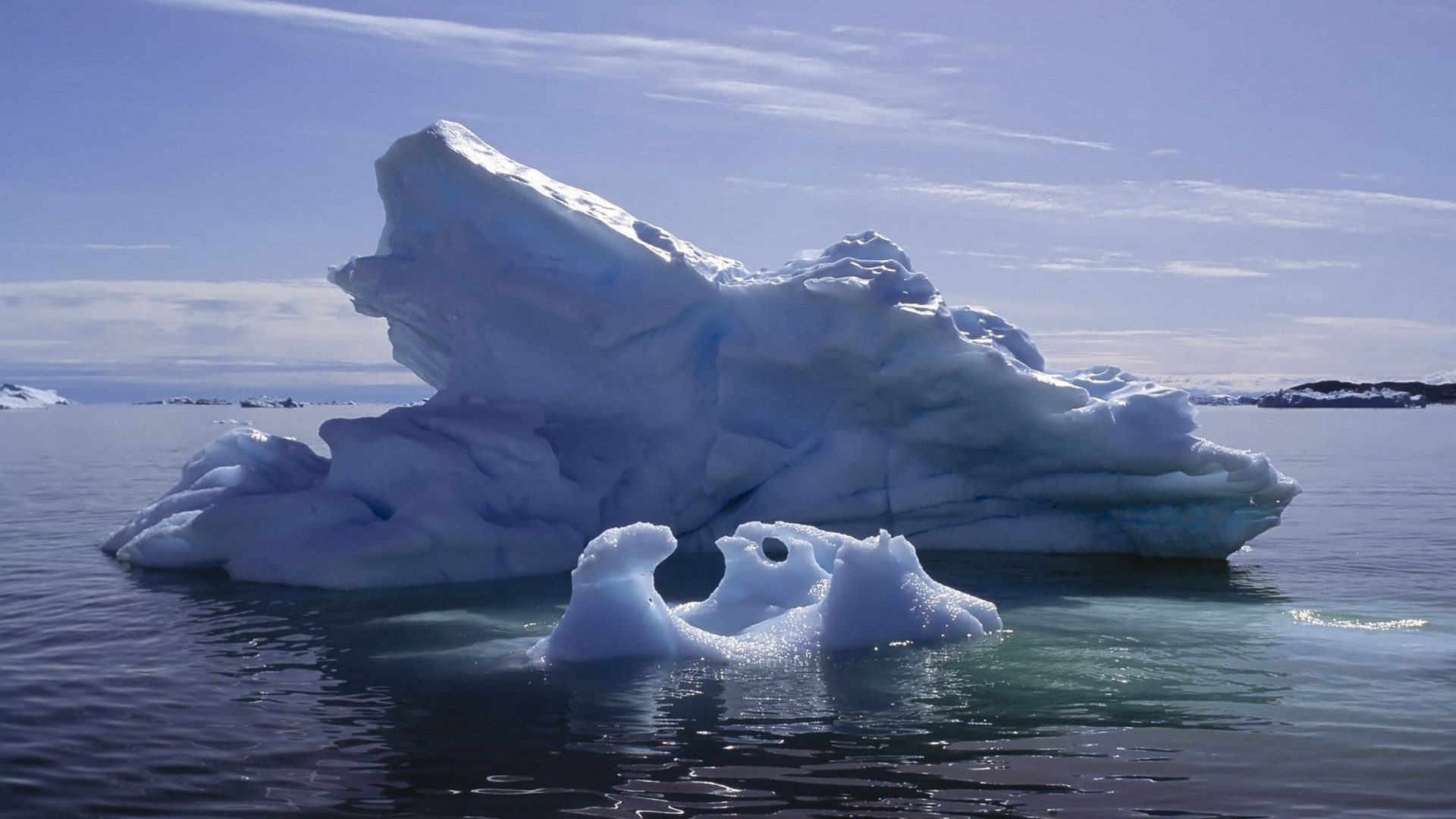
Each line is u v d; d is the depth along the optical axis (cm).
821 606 827
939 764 553
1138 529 1307
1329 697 671
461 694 684
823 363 1276
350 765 556
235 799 512
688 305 1310
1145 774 538
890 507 1343
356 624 896
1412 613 941
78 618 916
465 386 1353
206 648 812
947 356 1223
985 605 873
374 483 1170
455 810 497
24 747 584
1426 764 548
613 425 1319
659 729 612
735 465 1303
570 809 497
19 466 2739
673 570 1187
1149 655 779
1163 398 1240
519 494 1178
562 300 1270
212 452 1350
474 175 1270
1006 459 1327
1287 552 1344
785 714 639
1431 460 3092
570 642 777
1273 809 491
